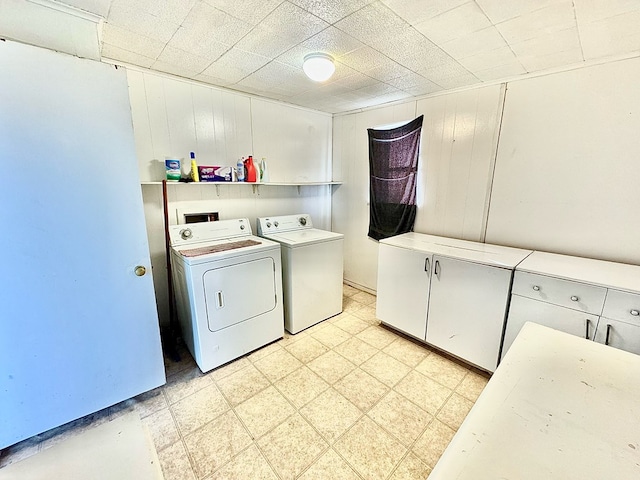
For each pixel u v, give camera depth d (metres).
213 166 2.52
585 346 1.08
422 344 2.43
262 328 2.35
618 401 0.82
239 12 1.37
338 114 3.55
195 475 1.34
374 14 1.37
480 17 1.37
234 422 1.64
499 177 2.31
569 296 1.60
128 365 1.68
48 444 1.51
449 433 1.57
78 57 1.34
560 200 2.04
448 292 2.12
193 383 1.96
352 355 2.28
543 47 1.66
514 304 1.81
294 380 1.99
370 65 1.98
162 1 1.29
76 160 1.39
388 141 3.02
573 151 1.94
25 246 1.32
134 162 1.54
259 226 2.95
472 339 2.04
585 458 0.64
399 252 2.40
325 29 1.52
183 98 2.38
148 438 0.94
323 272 2.76
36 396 1.43
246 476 1.34
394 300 2.51
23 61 1.22
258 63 2.01
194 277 1.93
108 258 1.53
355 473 1.35
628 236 1.81
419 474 1.35
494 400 0.82
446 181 2.65
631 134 1.73
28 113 1.26
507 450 0.66
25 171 1.28
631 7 1.25
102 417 1.68
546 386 0.88
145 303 1.69
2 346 1.32
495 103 2.25
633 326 1.43
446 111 2.57
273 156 3.09
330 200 3.84
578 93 1.88
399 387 1.92
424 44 1.67
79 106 1.36
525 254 2.07
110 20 1.46
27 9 1.29
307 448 1.48
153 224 2.38
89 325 1.53
